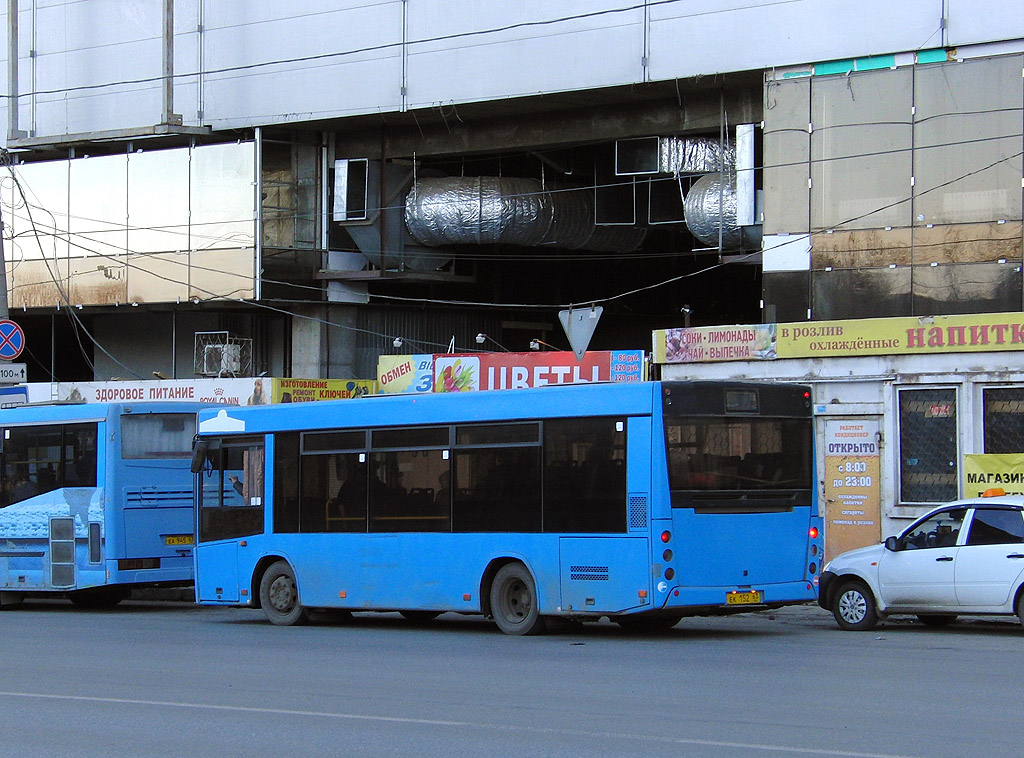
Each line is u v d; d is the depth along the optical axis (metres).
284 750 8.53
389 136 32.22
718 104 27.73
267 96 32.25
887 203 24.38
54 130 35.66
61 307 34.94
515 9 28.89
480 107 29.70
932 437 21.78
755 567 14.59
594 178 31.30
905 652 13.35
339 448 17.20
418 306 35.00
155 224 33.62
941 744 8.18
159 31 34.09
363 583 16.69
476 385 27.64
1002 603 14.64
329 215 33.06
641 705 9.99
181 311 35.69
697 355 24.33
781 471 14.91
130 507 20.58
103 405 20.67
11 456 21.64
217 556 18.58
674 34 26.91
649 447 14.21
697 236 28.31
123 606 23.03
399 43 30.44
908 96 24.30
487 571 15.57
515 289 36.62
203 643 15.45
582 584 14.62
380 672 12.34
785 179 25.41
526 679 11.61
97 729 9.52
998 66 23.52
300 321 33.75
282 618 17.80
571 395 14.97
